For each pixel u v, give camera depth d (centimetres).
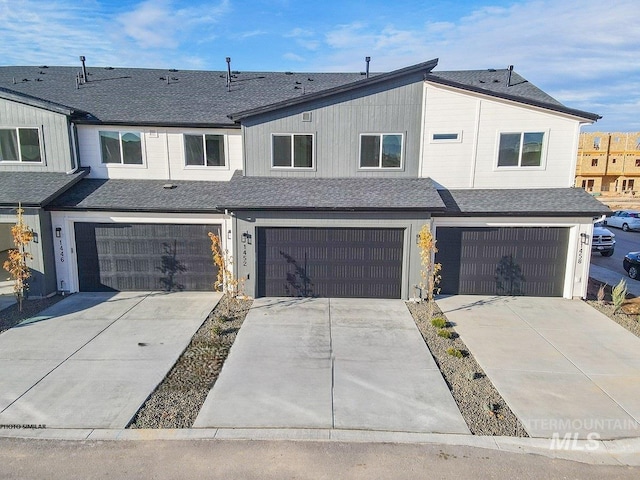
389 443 581
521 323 1057
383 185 1282
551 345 925
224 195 1231
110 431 603
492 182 1317
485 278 1280
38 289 1224
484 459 551
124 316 1089
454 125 1287
